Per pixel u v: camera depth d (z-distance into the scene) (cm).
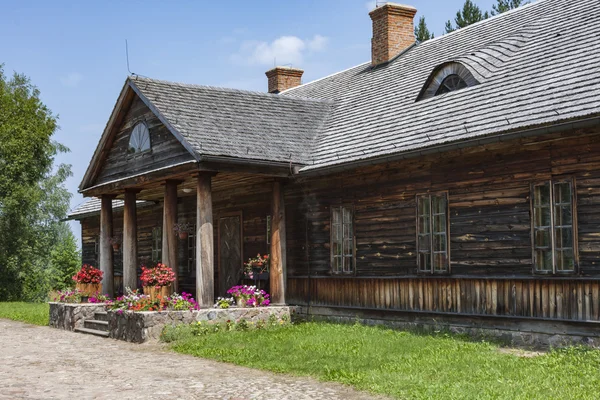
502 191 1273
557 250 1176
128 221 1880
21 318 2147
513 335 1241
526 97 1275
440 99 1558
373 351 1148
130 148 1806
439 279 1389
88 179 1980
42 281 3938
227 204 2042
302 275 1752
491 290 1281
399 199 1496
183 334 1421
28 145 3466
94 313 1803
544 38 1512
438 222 1412
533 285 1207
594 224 1119
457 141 1272
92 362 1197
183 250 2255
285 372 1034
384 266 1526
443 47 1936
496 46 1605
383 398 848
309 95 2347
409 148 1376
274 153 1636
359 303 1583
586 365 986
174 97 1719
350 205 1623
